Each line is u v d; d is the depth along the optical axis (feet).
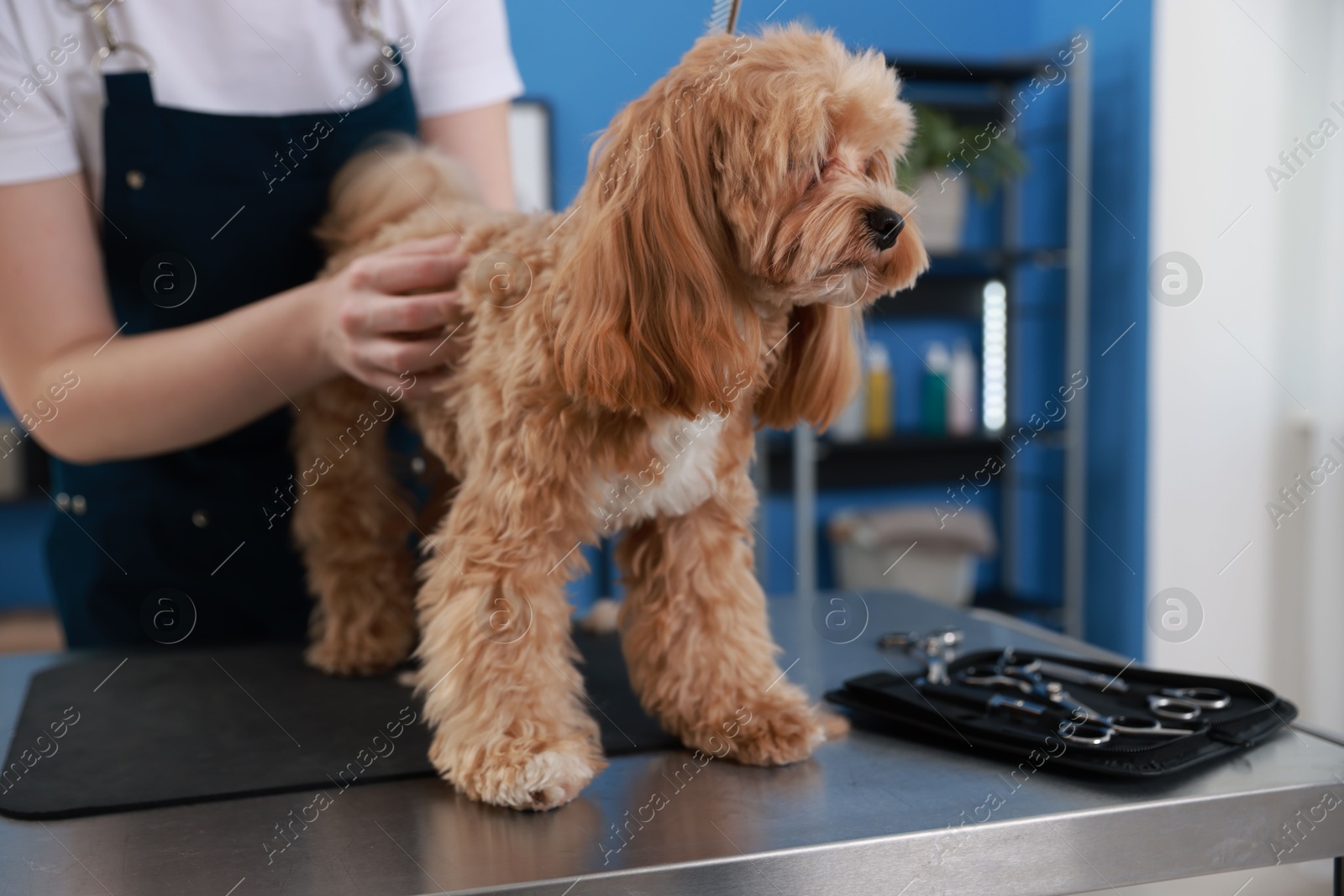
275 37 4.61
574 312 2.98
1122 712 3.48
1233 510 8.75
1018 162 9.62
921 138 9.05
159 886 2.58
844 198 2.95
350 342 3.65
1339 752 3.35
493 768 3.00
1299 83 8.28
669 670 3.45
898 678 3.80
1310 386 8.30
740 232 3.00
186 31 4.50
